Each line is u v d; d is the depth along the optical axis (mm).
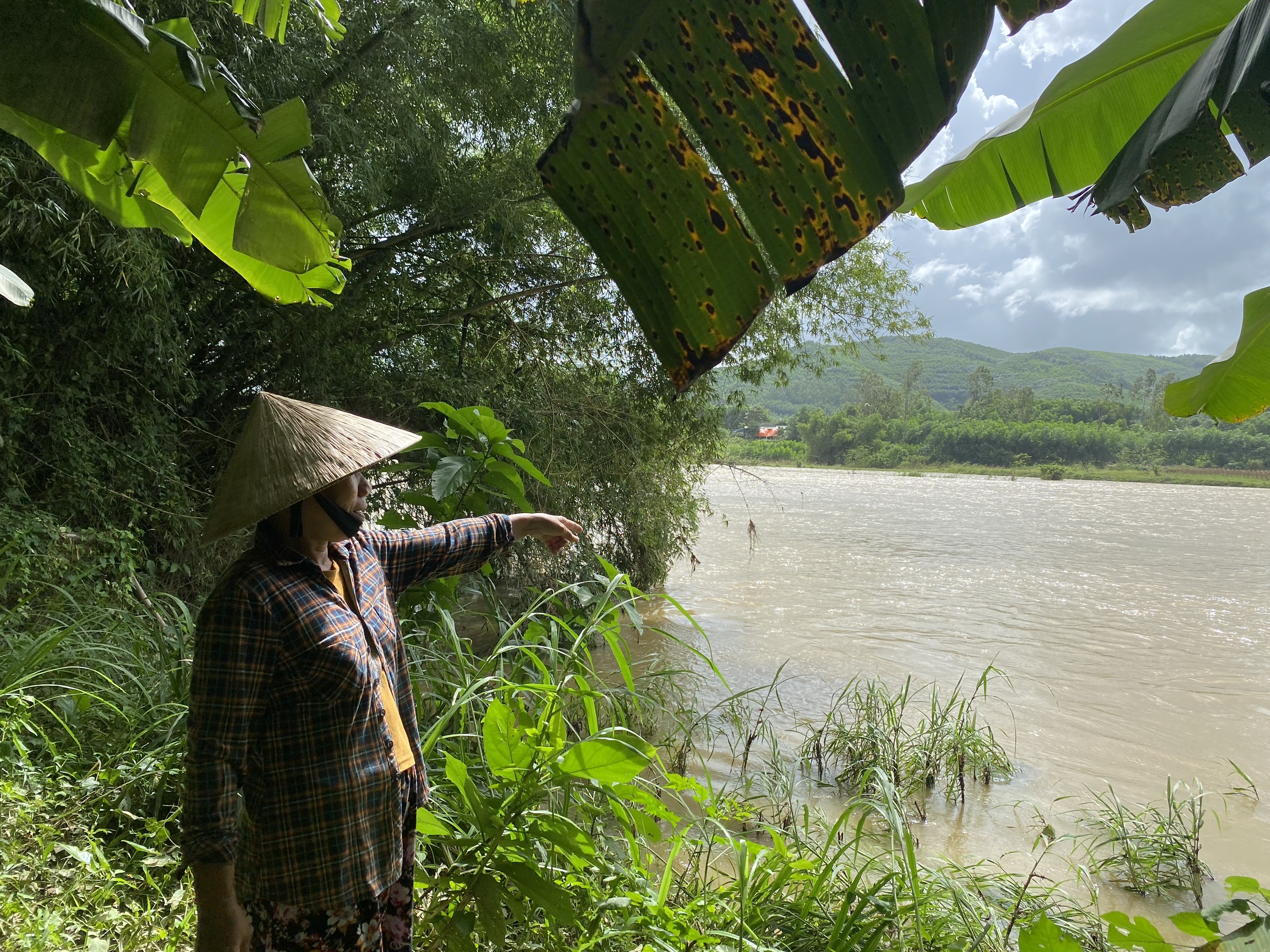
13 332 5781
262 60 6391
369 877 1606
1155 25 2086
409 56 7301
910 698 7398
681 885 2883
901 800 4754
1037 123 2387
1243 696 7711
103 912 2277
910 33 901
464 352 9742
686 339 1003
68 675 3832
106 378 6582
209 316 7699
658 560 10883
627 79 959
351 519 1666
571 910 2078
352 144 6934
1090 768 5973
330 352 8070
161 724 3363
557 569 9250
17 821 2523
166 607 5785
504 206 8430
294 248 1975
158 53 1703
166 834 2617
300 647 1545
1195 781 5766
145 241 5641
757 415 81562
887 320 11125
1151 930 1683
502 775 2229
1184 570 16016
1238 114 1787
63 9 1605
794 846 3404
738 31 919
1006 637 9898
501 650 2838
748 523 23266
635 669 7875
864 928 2514
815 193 938
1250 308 2252
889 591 12805
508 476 2898
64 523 5773
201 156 1808
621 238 997
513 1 7883
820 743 5645
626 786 2332
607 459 9891
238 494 1580
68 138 2076
